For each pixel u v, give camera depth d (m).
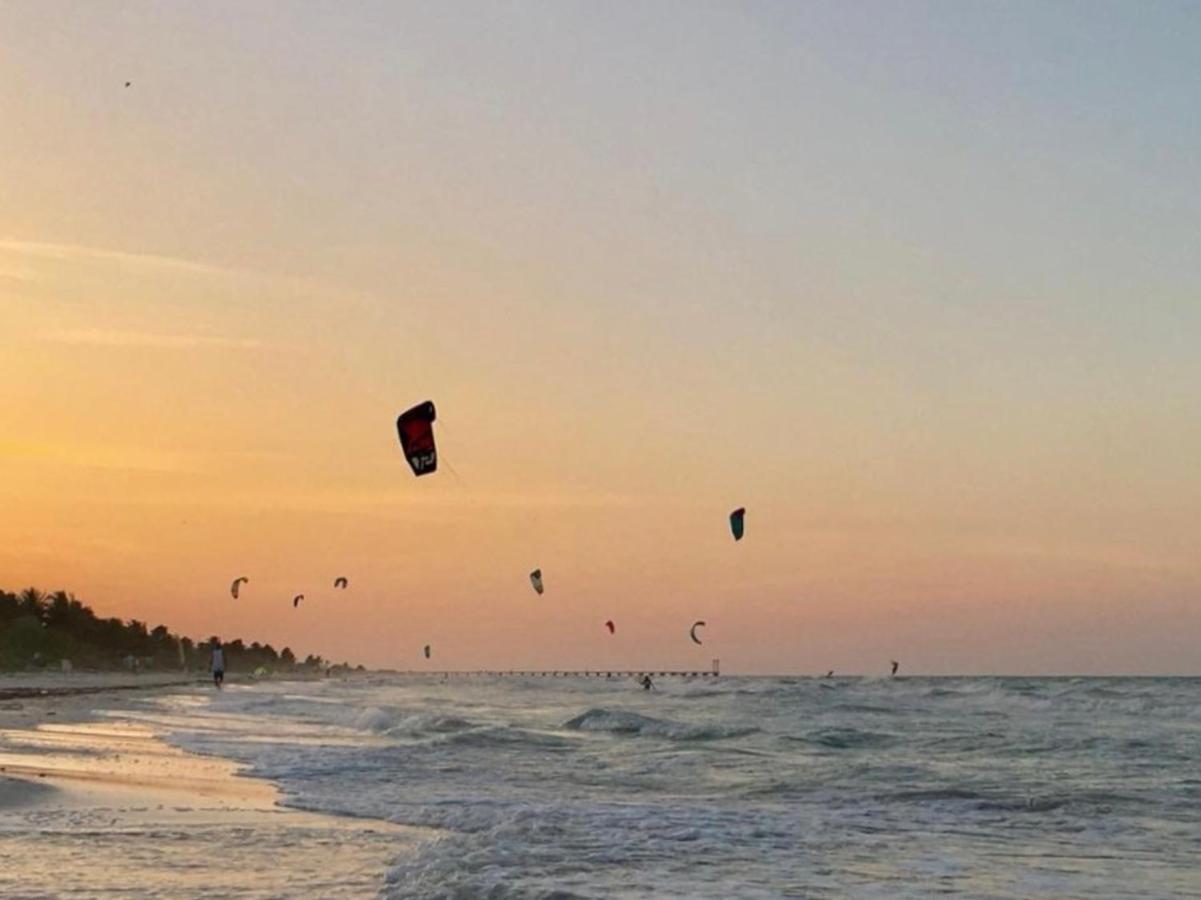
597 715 42.00
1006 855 14.41
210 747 29.36
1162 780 22.56
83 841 14.36
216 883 11.97
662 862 13.44
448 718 40.31
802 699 66.38
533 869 12.89
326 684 139.38
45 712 45.47
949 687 79.94
